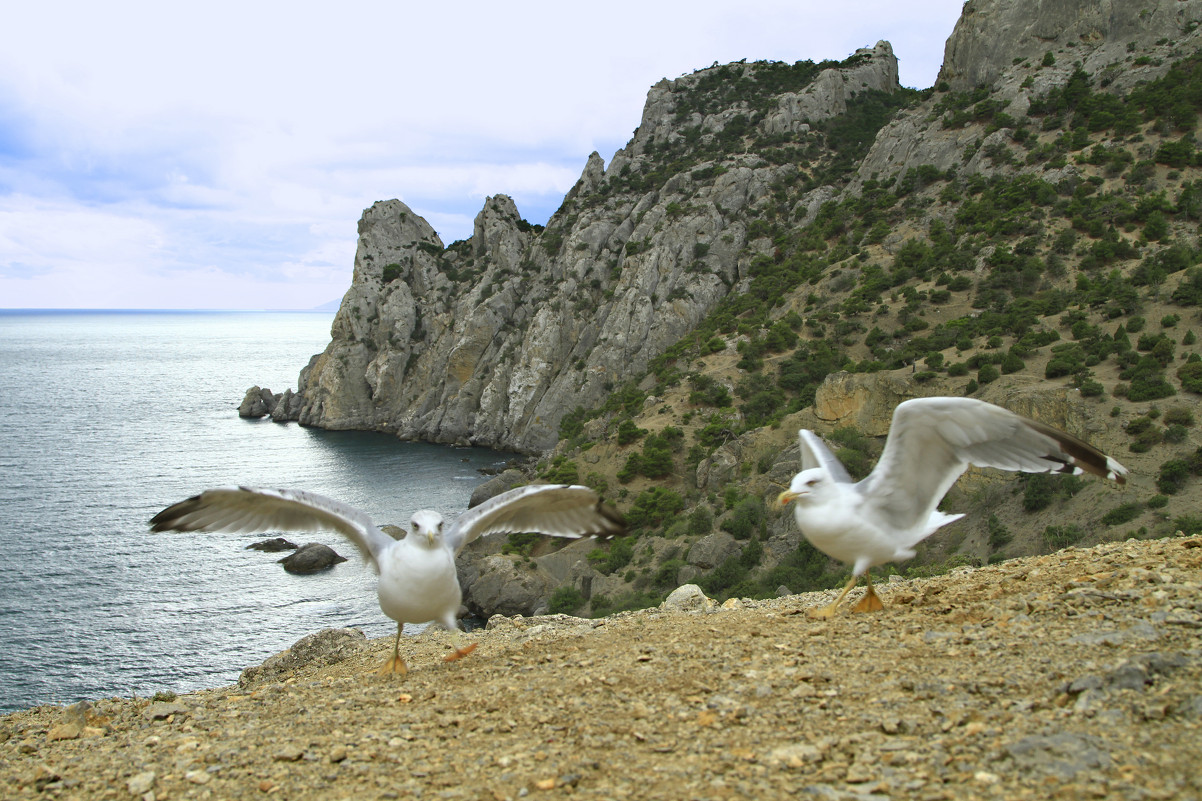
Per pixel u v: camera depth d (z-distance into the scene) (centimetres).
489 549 6044
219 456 10575
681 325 11219
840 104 13938
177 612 5116
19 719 778
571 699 562
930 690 489
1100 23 10294
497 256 13638
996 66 11006
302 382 14112
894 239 9594
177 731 652
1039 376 5603
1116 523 4038
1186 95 8650
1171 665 455
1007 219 8538
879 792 370
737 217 11962
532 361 11888
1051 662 505
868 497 694
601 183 14225
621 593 5022
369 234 14300
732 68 15512
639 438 7681
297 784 457
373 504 8256
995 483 4825
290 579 5750
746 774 402
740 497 5716
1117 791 340
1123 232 7688
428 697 639
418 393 13138
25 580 5641
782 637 672
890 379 6059
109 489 8431
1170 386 4825
